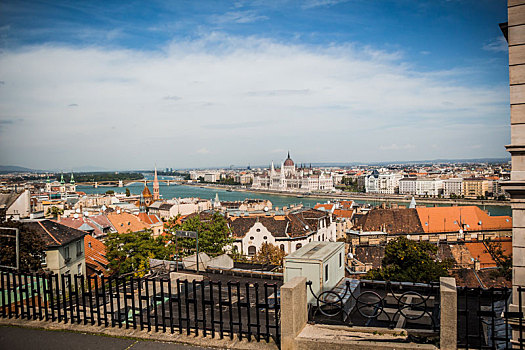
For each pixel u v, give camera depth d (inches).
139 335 575.8
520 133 523.5
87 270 2401.6
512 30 531.8
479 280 2477.9
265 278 1247.5
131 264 2343.8
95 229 3604.8
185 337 562.6
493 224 4357.8
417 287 928.3
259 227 3636.8
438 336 507.2
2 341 574.9
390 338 508.1
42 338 581.9
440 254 2955.2
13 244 1574.8
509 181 522.0
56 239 2092.8
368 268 2886.3
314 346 501.7
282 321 512.4
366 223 4357.8
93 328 602.5
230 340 551.2
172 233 3287.4
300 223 3831.2
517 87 527.8
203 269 1366.9
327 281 901.8
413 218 4360.2
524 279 520.7
